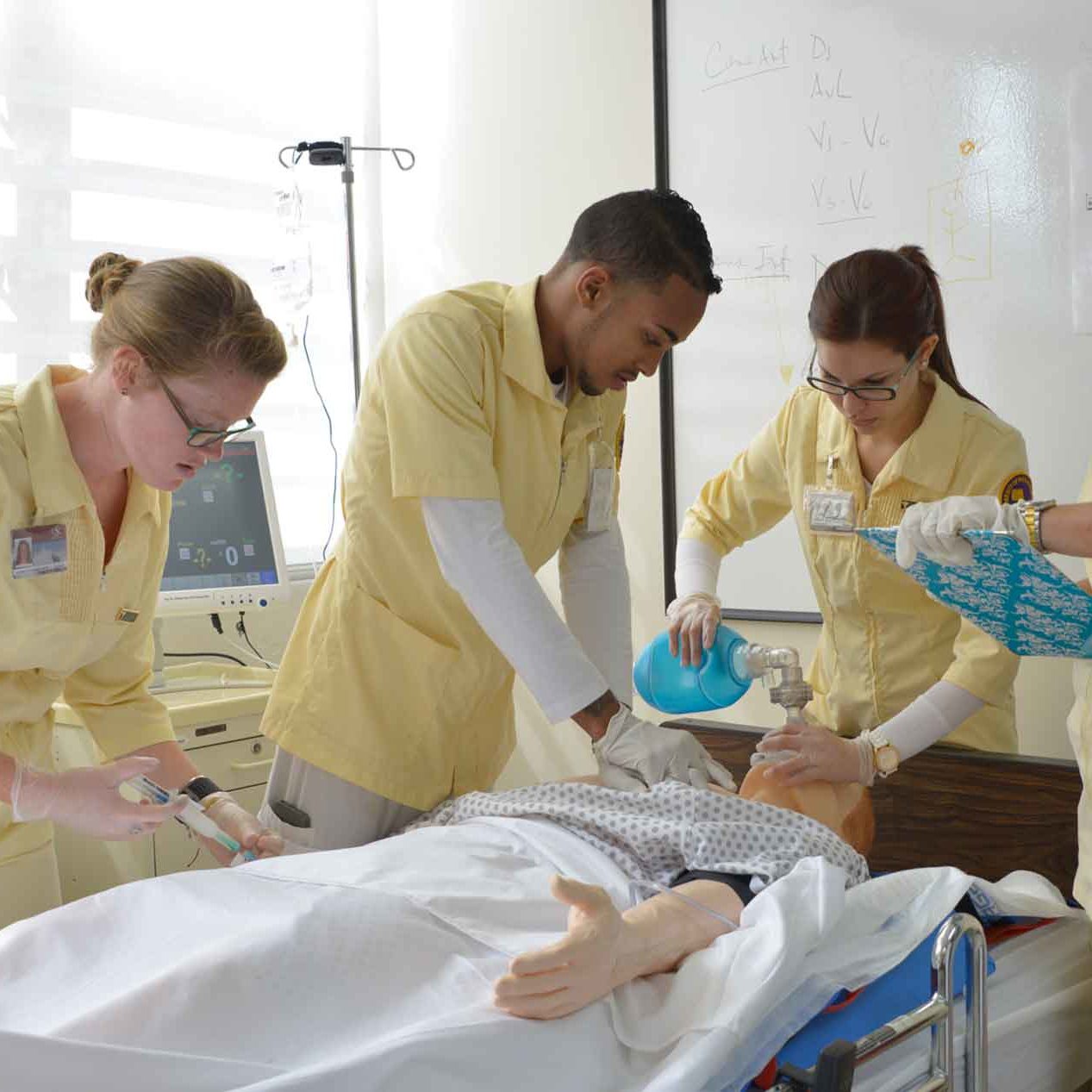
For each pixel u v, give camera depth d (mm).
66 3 2957
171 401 1409
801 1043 1206
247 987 1080
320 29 3449
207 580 2807
